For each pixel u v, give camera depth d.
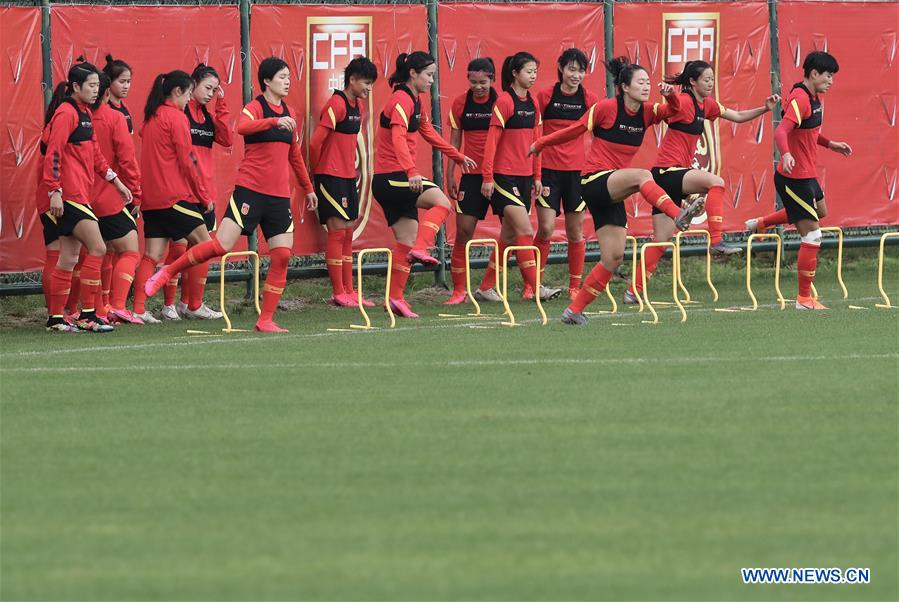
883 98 70.75
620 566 21.28
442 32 62.47
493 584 20.52
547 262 65.19
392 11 61.38
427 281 66.25
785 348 43.12
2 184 54.81
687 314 54.38
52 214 50.03
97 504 24.98
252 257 60.34
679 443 29.17
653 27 66.00
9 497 25.52
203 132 55.59
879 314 53.09
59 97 51.53
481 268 64.38
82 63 50.59
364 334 48.97
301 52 59.88
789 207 55.34
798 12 68.69
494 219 64.50
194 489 25.92
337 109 58.66
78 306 56.62
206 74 55.16
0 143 54.69
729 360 40.66
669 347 43.75
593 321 52.28
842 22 69.62
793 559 21.62
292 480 26.47
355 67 58.47
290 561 21.64
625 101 48.62
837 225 70.38
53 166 49.81
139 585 20.61
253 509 24.52
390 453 28.59
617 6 65.25
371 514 24.09
